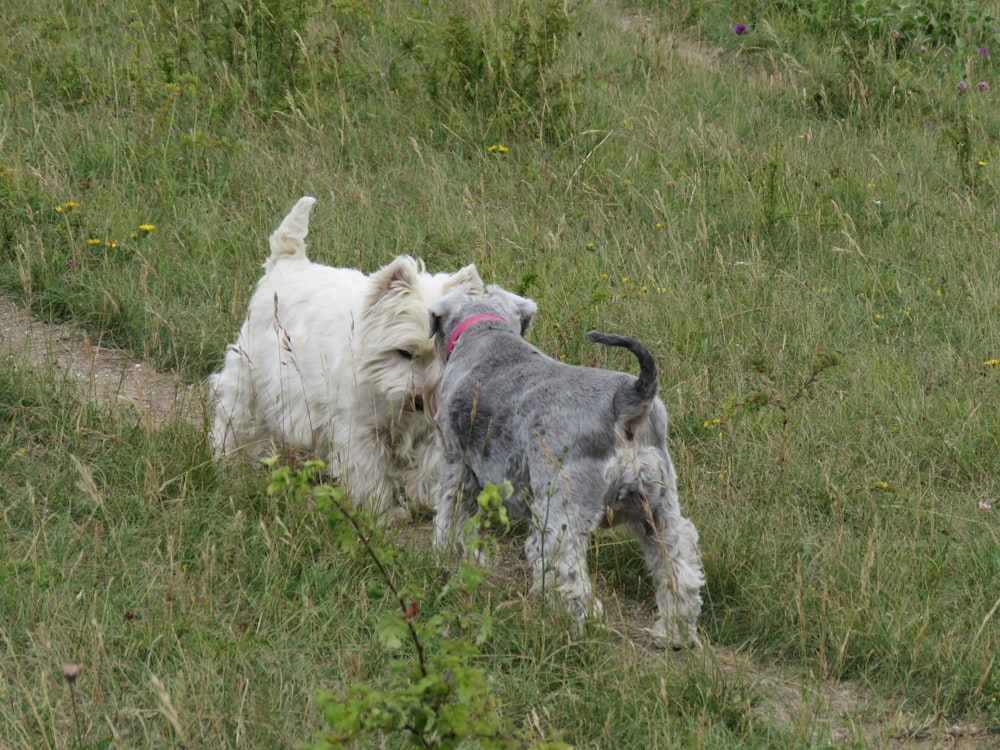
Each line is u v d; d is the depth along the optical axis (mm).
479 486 8852
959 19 23188
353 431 10008
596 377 8039
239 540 8953
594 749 7012
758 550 8961
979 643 8016
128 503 9445
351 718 5281
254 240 14453
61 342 12773
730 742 7121
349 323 10172
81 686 7203
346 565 8703
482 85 18766
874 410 11430
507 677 7551
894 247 15258
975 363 12406
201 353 12500
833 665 8125
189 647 7652
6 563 8312
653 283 13656
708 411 11250
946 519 9672
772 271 14430
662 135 18219
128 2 22016
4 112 17359
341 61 19469
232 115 17766
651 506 7914
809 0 23891
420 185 16234
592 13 24312
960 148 17531
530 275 11922
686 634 7941
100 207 14945
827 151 18078
